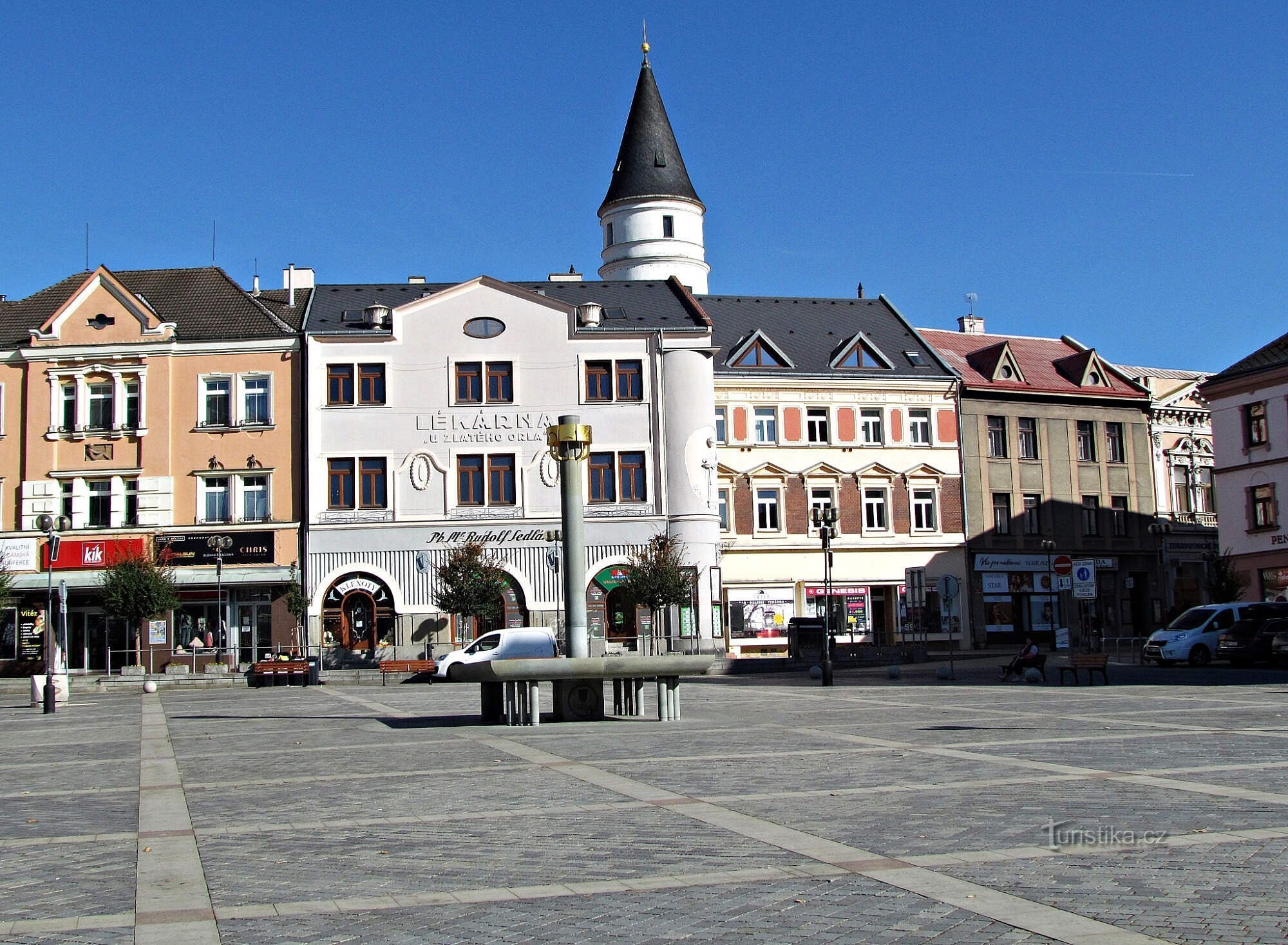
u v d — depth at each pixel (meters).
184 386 55.31
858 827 11.40
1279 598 54.72
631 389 56.00
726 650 59.16
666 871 9.79
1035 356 69.62
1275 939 7.53
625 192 76.75
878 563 61.38
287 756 19.30
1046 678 35.78
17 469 54.97
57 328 55.25
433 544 54.50
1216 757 15.77
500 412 55.25
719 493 59.00
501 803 13.61
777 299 66.81
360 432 54.88
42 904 9.38
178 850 11.38
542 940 7.93
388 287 60.38
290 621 53.91
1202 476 69.56
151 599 50.78
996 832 10.97
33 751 22.03
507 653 46.50
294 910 8.92
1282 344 56.53
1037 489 64.69
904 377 62.38
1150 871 9.34
